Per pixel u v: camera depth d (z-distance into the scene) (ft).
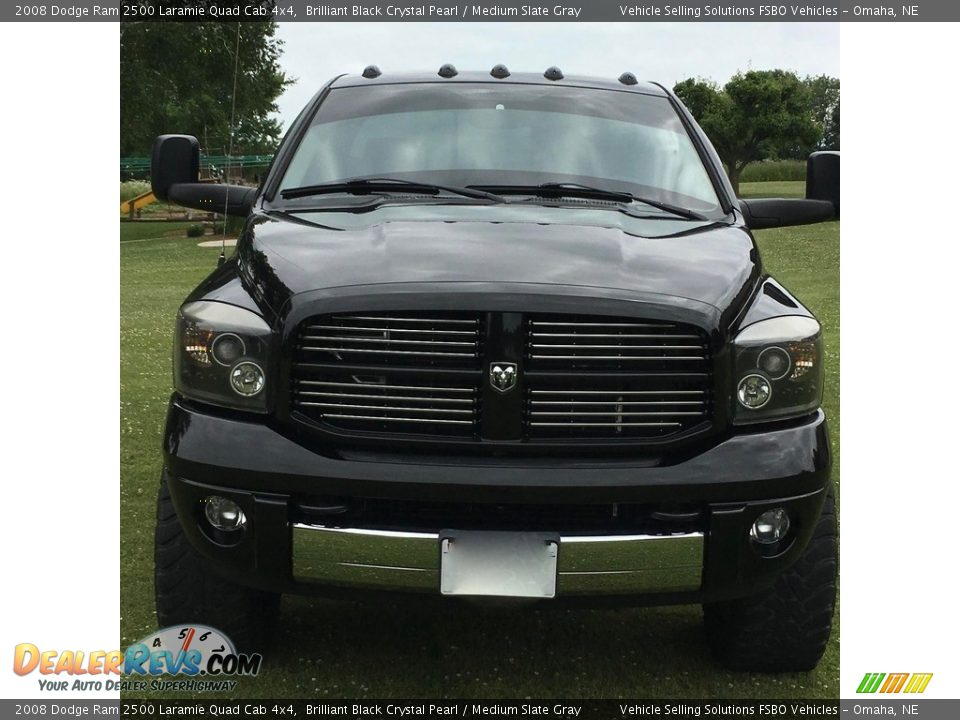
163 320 33.76
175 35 105.91
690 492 8.59
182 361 9.12
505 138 12.21
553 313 8.54
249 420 8.84
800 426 9.07
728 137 125.08
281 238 9.95
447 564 8.57
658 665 10.37
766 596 9.69
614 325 8.63
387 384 8.70
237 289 9.34
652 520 8.78
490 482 8.45
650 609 11.73
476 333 8.59
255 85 111.14
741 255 9.97
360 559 8.66
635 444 8.68
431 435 8.67
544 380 8.60
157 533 9.76
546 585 8.62
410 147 12.09
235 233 91.04
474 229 9.91
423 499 8.51
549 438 8.66
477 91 13.12
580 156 12.05
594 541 8.58
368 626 11.16
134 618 11.02
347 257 9.21
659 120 12.93
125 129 107.14
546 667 10.30
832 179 12.92
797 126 123.65
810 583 9.63
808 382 9.04
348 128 12.47
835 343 28.32
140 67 106.11
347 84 13.52
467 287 8.59
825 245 61.57
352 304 8.58
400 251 9.23
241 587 9.75
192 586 9.71
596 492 8.50
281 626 11.10
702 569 8.80
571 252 9.34
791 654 9.98
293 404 8.74
